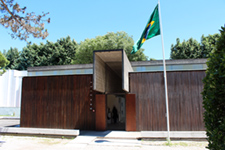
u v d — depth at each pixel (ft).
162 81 39.58
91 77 41.22
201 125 37.40
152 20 34.09
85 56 98.43
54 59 125.29
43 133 35.55
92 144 29.58
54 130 35.01
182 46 97.71
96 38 103.19
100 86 36.94
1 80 84.43
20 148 27.17
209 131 12.36
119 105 63.98
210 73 12.42
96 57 35.01
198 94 38.42
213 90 11.89
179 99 38.55
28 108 42.68
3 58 58.49
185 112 38.06
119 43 97.04
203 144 28.94
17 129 37.04
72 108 40.98
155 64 61.98
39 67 73.97
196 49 95.96
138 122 38.93
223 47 12.47
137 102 39.63
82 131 38.86
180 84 38.99
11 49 151.74
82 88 41.27
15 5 28.35
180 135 31.24
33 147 27.81
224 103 11.65
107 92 42.80
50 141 32.17
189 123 37.68
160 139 31.42
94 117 40.01
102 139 33.04
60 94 41.83
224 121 11.12
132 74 40.65
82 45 101.40
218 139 11.39
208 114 12.56
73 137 34.09
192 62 60.03
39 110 42.11
